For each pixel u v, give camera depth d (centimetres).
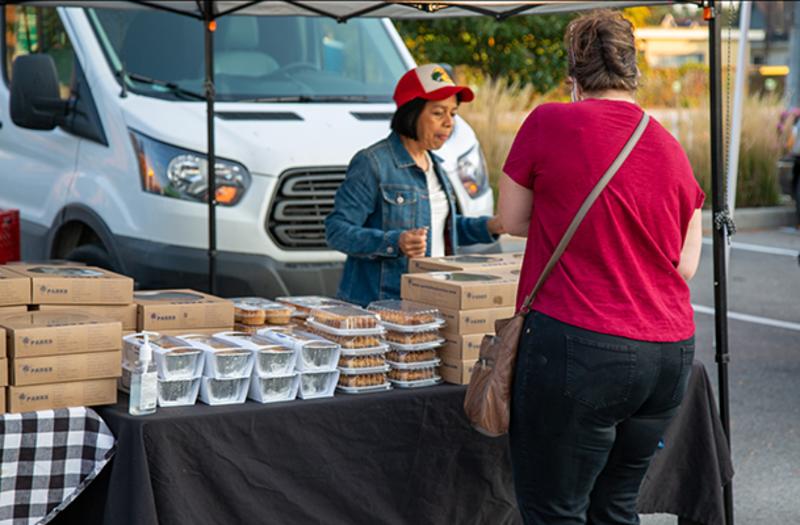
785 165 1344
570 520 328
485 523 394
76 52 687
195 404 351
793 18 1752
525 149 326
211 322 393
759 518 509
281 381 358
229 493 344
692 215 331
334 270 630
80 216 655
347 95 717
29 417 327
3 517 326
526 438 325
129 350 356
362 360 372
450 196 485
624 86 329
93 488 346
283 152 628
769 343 867
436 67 459
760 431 643
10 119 734
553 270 319
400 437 372
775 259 1231
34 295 363
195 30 707
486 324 387
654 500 416
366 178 462
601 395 309
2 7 757
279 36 734
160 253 612
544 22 1502
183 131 629
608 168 313
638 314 312
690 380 415
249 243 616
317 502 360
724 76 1543
